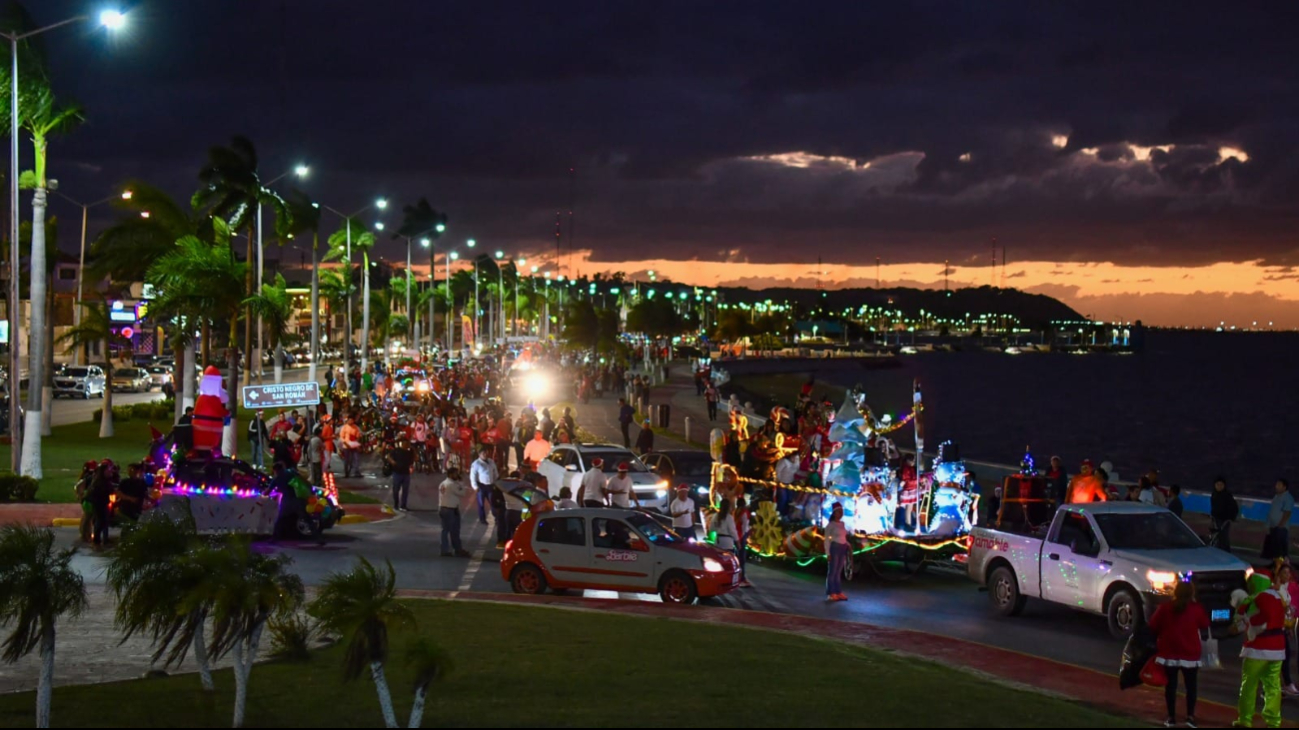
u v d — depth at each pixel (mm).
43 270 31297
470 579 20984
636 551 19094
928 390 180875
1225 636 16047
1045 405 148875
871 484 21859
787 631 16266
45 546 10172
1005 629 17469
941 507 21953
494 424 39531
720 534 21547
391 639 14508
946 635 16828
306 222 56844
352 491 34188
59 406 62938
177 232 41500
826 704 11195
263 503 24391
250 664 10391
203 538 10742
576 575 19328
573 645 14352
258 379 47594
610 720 10352
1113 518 17406
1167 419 129500
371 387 64812
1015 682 13477
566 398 73000
